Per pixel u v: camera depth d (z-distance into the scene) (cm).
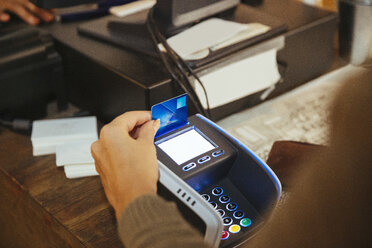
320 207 41
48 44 97
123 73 86
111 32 100
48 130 92
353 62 113
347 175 40
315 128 96
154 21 91
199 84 89
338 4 109
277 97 107
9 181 85
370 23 105
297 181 44
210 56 90
